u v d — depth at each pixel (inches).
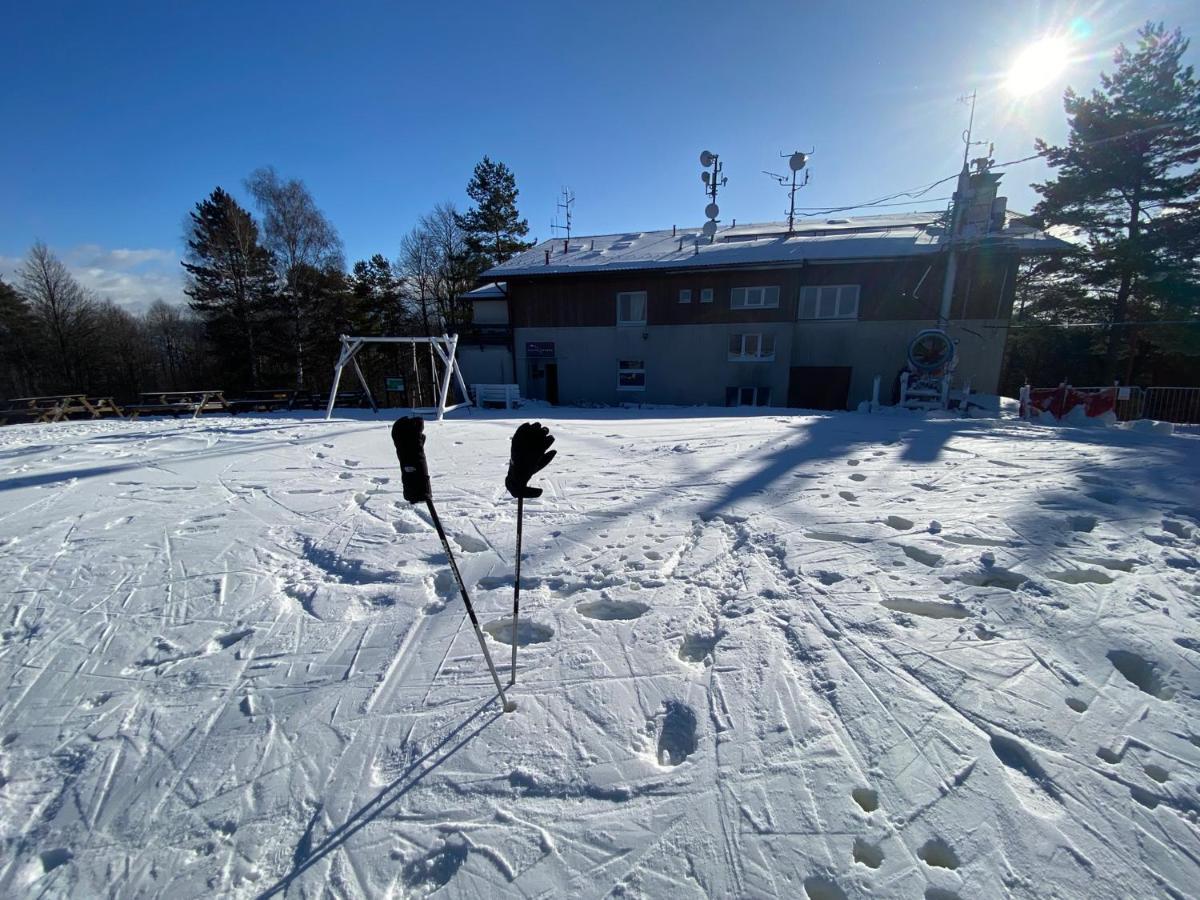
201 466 281.0
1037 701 90.8
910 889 62.3
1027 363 1115.9
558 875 66.1
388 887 65.6
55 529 187.6
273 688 103.0
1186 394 666.8
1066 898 60.5
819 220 1015.6
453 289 1397.6
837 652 106.0
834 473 238.5
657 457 287.1
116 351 1480.1
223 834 73.4
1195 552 141.8
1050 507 179.3
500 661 109.6
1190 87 742.5
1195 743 81.1
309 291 1131.3
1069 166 852.0
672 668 105.0
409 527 186.7
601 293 884.0
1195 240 751.1
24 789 81.4
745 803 74.6
